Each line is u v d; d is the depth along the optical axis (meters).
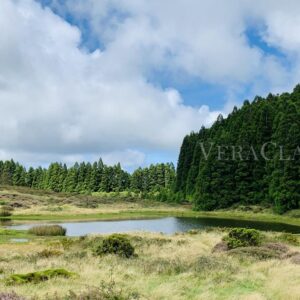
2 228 51.81
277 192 90.06
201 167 117.31
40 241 38.19
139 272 18.41
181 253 25.91
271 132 106.19
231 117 134.12
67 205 103.19
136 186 189.25
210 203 104.56
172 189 152.00
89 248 30.00
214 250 27.69
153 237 36.69
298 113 96.12
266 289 14.89
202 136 145.88
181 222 71.81
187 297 13.88
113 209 102.19
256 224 67.94
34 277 16.47
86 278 16.72
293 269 18.23
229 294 14.11
